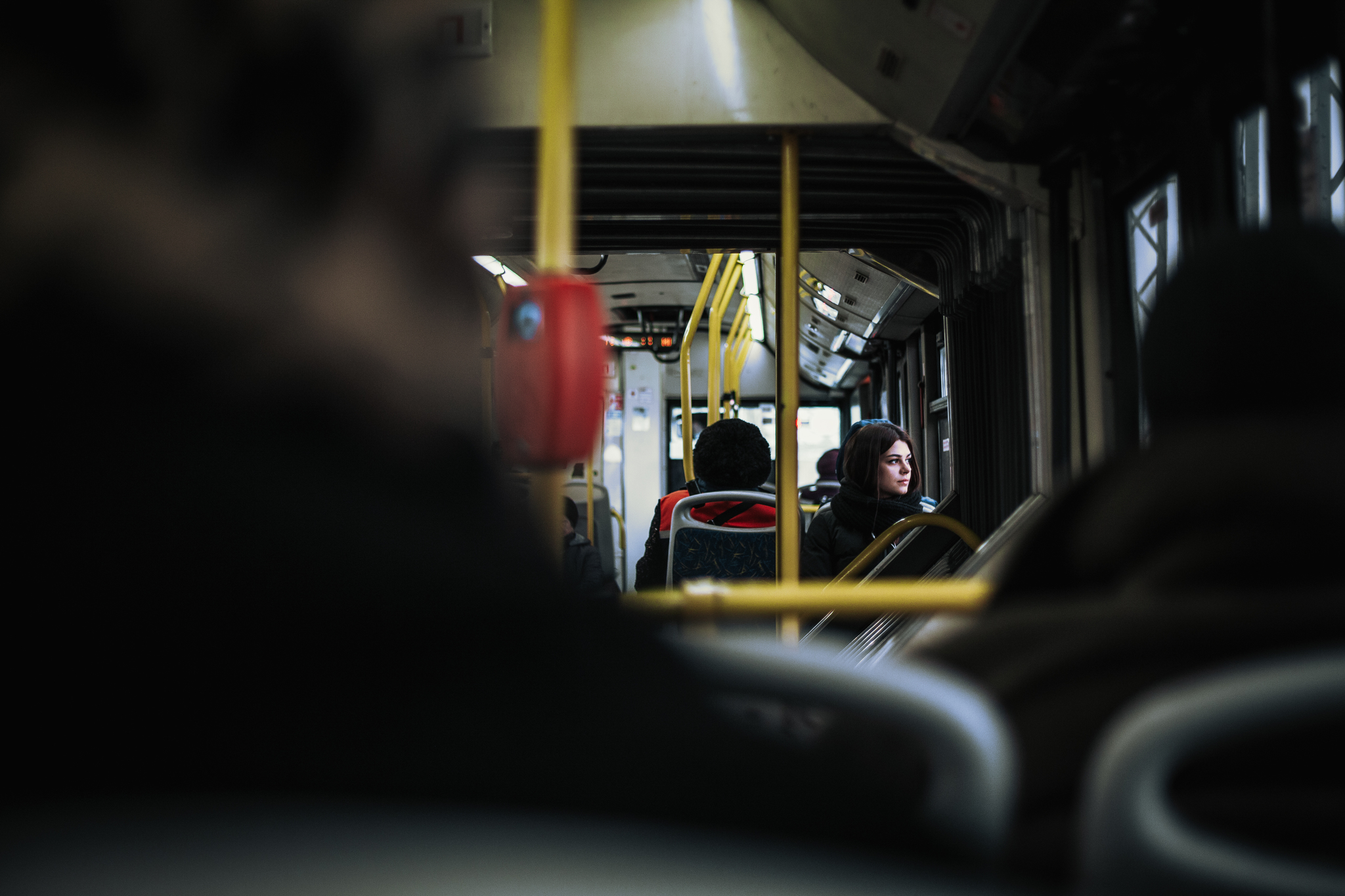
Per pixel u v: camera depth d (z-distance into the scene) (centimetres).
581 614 39
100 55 33
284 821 31
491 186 45
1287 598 63
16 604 31
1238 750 59
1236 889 56
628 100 243
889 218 288
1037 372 243
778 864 36
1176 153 202
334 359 35
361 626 33
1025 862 64
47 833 30
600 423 115
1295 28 150
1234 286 74
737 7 244
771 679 55
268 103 36
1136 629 66
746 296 792
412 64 40
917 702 54
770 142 250
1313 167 158
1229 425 70
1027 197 243
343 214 36
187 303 33
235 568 32
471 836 33
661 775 37
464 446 39
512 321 117
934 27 207
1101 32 186
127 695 31
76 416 31
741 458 398
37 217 32
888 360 775
